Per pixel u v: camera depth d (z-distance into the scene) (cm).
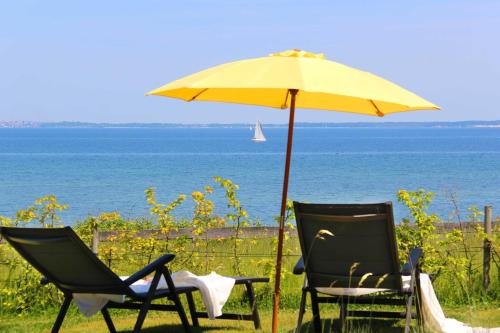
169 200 4697
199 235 1248
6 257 1134
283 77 664
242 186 5781
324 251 838
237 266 1216
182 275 905
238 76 673
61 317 842
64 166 9200
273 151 14675
